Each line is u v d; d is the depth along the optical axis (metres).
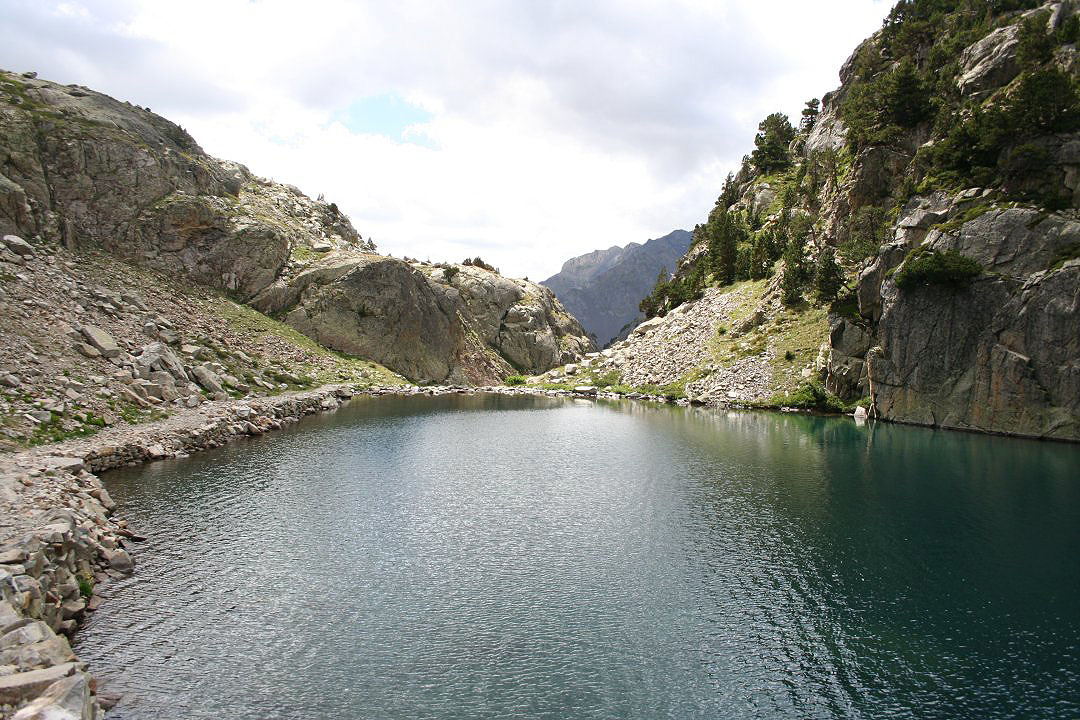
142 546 30.03
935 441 62.84
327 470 46.84
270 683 19.98
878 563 30.53
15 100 82.50
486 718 18.70
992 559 31.08
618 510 38.72
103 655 20.81
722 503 40.34
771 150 165.88
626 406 96.31
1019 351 65.19
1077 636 23.81
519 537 33.69
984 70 91.25
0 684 15.07
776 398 89.06
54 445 40.25
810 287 104.25
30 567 20.73
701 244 171.12
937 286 71.00
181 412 55.53
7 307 54.50
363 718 18.48
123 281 79.00
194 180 102.19
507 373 154.38
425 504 39.31
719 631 24.03
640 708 19.39
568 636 23.50
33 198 75.81
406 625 24.03
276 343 94.50
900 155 100.06
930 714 19.28
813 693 20.27
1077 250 62.81
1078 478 46.81
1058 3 93.38
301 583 27.25
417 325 123.75
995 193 70.50
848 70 150.75
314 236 128.38
